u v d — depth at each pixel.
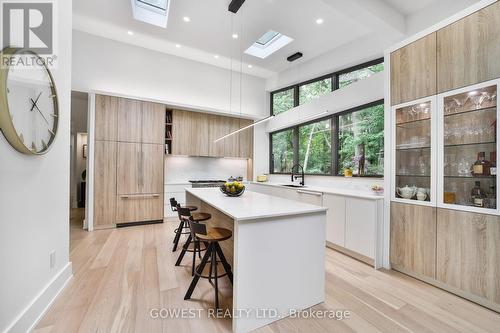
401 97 2.66
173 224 4.57
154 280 2.35
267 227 1.79
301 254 1.96
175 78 5.09
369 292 2.23
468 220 2.08
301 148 5.43
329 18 3.49
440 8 2.95
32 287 1.63
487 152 2.10
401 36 3.33
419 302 2.06
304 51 4.52
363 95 3.71
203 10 3.38
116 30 4.10
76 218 5.05
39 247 1.73
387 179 2.80
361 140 4.05
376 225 2.79
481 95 2.09
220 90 5.64
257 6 3.26
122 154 4.31
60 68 2.10
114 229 4.16
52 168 1.94
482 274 1.98
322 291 2.06
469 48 2.08
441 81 2.29
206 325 1.71
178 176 5.47
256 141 6.21
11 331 1.38
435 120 2.34
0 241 1.32
